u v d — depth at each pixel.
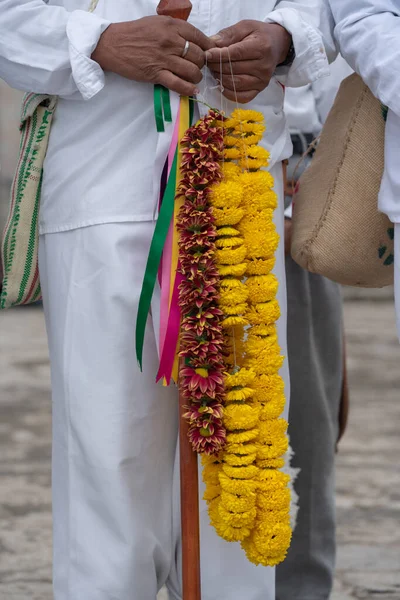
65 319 2.97
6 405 8.09
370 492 5.82
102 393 2.90
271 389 2.86
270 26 2.94
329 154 3.20
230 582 3.13
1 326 13.02
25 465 6.26
